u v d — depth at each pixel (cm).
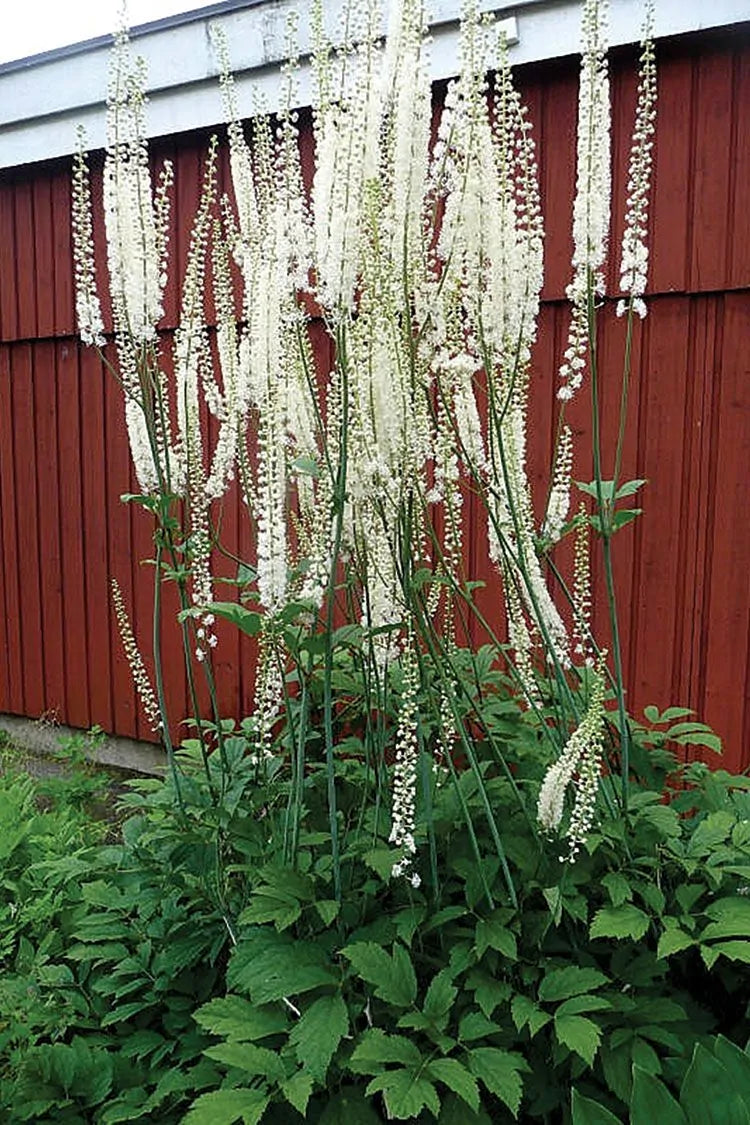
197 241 208
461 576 232
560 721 211
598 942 197
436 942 200
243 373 195
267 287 182
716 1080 146
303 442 196
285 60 360
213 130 404
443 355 184
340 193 161
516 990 179
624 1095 168
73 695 512
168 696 471
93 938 216
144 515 468
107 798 411
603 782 203
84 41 413
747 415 326
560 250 347
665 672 350
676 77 321
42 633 521
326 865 191
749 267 318
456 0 326
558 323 353
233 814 207
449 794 206
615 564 355
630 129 330
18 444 513
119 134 193
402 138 162
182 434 212
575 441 356
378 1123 164
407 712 180
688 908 182
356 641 195
